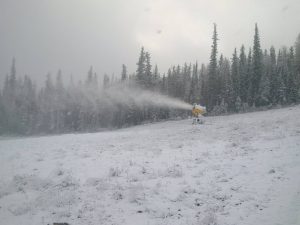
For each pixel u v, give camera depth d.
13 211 11.34
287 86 54.28
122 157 17.50
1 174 16.61
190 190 11.55
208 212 9.70
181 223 9.28
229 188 11.38
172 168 14.41
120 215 10.17
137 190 11.87
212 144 18.98
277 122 24.20
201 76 72.88
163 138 24.12
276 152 14.95
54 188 13.30
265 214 9.20
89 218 10.14
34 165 17.86
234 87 57.12
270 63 66.62
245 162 14.10
